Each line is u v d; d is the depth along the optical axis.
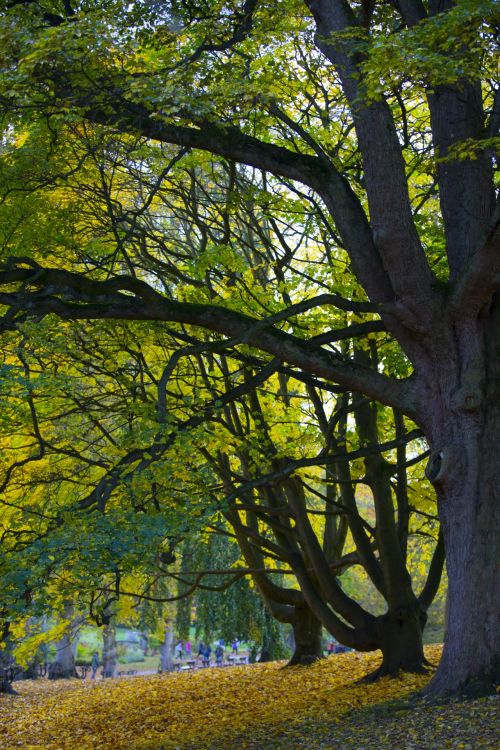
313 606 15.35
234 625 23.77
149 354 14.36
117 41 9.68
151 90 9.18
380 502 14.71
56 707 17.97
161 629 28.94
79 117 9.53
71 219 12.65
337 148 12.59
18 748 13.18
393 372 14.41
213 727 12.51
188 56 10.99
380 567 15.45
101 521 9.27
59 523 10.47
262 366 11.97
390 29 11.95
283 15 10.94
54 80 9.81
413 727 9.01
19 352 10.16
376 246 10.22
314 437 14.53
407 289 10.12
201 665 37.50
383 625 14.84
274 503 16.78
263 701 14.67
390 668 14.65
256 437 13.62
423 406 10.64
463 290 10.06
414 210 13.43
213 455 15.33
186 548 23.42
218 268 14.93
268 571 15.52
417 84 9.12
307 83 12.48
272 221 14.11
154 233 15.83
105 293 10.43
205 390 13.68
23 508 11.61
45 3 11.27
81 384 14.05
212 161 12.89
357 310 10.25
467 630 10.08
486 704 9.26
